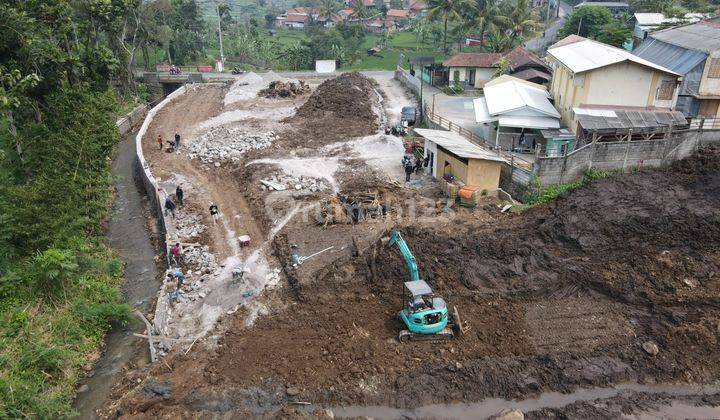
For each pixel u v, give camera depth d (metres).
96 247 32.56
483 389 21.91
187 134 52.22
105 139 35.47
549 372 22.56
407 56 105.75
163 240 34.38
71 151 32.00
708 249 28.67
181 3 106.50
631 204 32.53
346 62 101.81
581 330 24.64
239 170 42.44
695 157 36.84
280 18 169.25
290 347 23.75
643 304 25.95
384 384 21.94
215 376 22.28
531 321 25.16
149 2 88.31
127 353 24.75
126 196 42.38
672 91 40.03
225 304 26.72
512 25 79.81
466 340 24.05
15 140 34.62
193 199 38.19
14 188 28.95
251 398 21.33
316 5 185.50
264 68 100.81
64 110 34.75
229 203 37.47
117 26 65.06
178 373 22.62
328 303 26.42
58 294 26.52
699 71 40.22
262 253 30.86
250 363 22.94
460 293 26.84
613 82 39.81
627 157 36.50
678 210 31.44
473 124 49.84
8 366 22.20
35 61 37.00
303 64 99.81
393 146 44.81
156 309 25.91
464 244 29.61
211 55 110.25
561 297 26.66
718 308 25.30
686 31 48.81
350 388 21.73
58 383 22.62
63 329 24.95
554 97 46.91
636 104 40.47
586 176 36.28
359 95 57.69
